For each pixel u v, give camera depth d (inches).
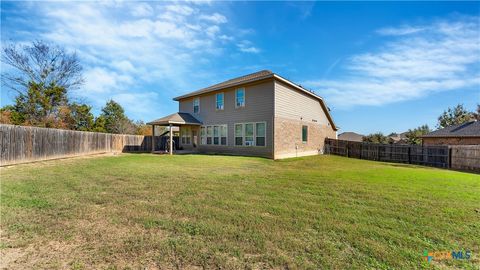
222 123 679.1
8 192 210.1
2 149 385.1
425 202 185.0
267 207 170.1
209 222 140.9
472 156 424.2
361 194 209.9
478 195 208.4
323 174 324.2
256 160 499.5
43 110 849.5
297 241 116.3
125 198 193.2
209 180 271.0
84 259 100.2
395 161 588.7
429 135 896.9
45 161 463.2
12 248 109.4
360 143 687.1
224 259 99.5
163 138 921.5
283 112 594.2
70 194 205.2
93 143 649.0
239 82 609.6
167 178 281.9
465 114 1332.4
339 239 118.9
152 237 120.8
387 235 123.6
